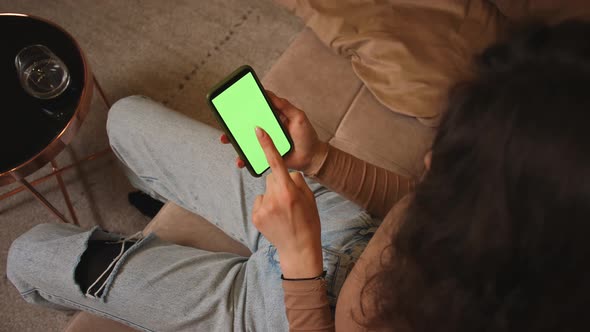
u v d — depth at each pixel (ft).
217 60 5.32
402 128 3.70
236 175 3.15
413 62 3.60
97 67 5.26
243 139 2.42
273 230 2.09
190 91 5.18
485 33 3.70
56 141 3.47
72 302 2.95
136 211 4.70
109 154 4.88
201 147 3.25
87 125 4.96
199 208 3.33
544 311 1.19
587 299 1.11
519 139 1.05
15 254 3.00
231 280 2.81
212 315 2.73
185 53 5.34
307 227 2.08
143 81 5.21
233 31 5.44
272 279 2.69
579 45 1.04
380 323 1.73
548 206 1.05
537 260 1.13
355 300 2.01
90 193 4.73
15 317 4.29
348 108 3.86
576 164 0.99
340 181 2.67
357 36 3.78
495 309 1.27
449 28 3.72
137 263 2.85
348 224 2.76
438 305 1.38
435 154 1.32
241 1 5.52
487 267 1.21
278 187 2.03
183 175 3.29
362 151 3.64
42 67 3.73
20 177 3.45
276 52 5.37
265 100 2.39
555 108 1.01
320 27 3.92
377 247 2.05
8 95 3.66
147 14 5.49
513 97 1.07
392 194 2.75
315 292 2.14
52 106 3.59
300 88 3.91
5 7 5.51
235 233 3.23
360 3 3.91
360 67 3.82
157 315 2.76
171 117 3.40
